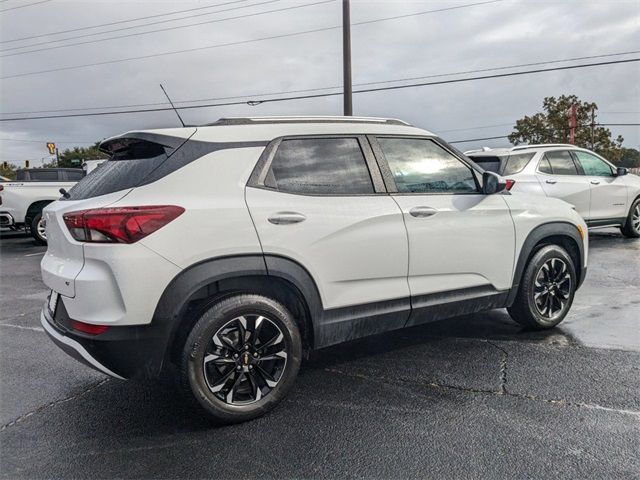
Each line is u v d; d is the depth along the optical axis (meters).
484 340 4.30
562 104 46.41
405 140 3.71
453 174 3.89
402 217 3.48
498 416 2.97
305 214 3.10
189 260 2.74
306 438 2.79
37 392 3.52
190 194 2.82
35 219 11.80
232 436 2.84
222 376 2.93
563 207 4.52
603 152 46.31
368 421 2.96
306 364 3.86
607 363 3.72
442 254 3.70
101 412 3.19
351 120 3.56
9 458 2.67
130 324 2.65
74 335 2.76
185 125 3.25
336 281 3.25
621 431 2.77
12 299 6.47
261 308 2.97
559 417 2.94
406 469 2.48
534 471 2.43
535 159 8.67
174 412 3.16
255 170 3.05
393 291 3.49
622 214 9.60
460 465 2.50
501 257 4.04
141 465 2.58
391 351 4.09
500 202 4.06
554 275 4.44
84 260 2.72
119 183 2.86
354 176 3.40
